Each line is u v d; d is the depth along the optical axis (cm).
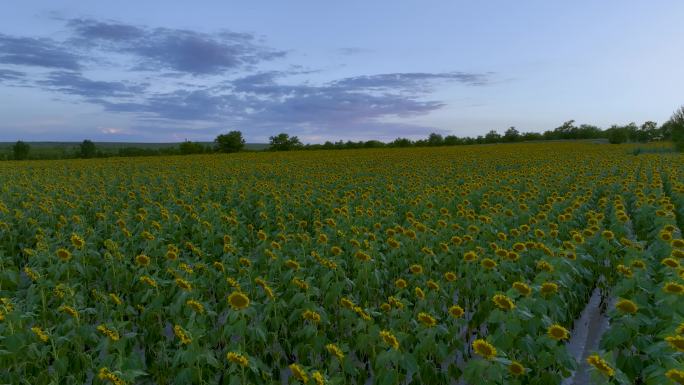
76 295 718
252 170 3183
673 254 774
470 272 816
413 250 957
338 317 769
